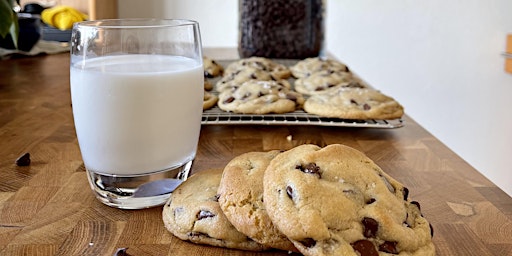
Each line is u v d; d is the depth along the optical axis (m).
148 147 0.48
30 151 0.60
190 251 0.44
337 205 0.40
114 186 0.48
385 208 0.42
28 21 1.05
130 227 0.46
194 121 0.50
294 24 1.02
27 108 0.74
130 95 0.47
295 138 0.65
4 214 0.48
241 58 1.06
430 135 0.66
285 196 0.41
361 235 0.40
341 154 0.45
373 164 0.46
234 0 1.42
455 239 0.45
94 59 0.47
